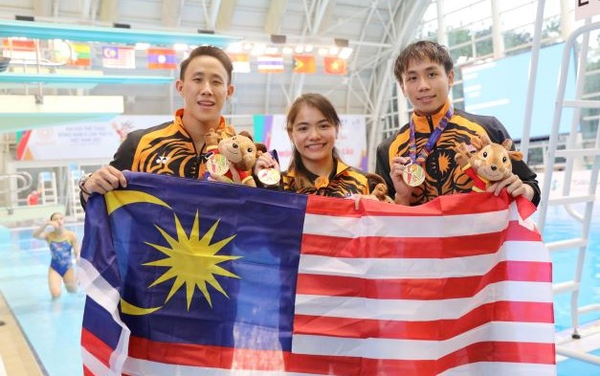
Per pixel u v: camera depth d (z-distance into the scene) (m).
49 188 14.96
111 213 1.89
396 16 17.23
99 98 6.25
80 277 1.81
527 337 1.87
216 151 1.98
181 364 1.83
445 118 2.24
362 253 1.89
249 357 1.84
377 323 1.86
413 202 2.27
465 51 16.14
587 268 5.85
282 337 1.85
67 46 6.98
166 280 1.87
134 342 1.85
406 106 18.08
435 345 1.85
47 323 5.04
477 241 1.89
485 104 14.85
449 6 16.34
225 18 15.02
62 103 6.02
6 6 12.80
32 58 6.60
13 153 14.88
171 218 1.88
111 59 8.91
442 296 1.87
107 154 15.33
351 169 2.38
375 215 1.90
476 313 1.89
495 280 1.91
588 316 4.18
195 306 1.86
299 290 1.87
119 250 1.87
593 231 8.20
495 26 14.68
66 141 14.84
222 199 1.90
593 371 3.12
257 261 1.88
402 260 1.88
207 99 2.16
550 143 2.64
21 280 7.21
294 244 1.89
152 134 2.23
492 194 1.90
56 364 3.96
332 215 1.91
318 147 2.24
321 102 2.24
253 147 1.95
